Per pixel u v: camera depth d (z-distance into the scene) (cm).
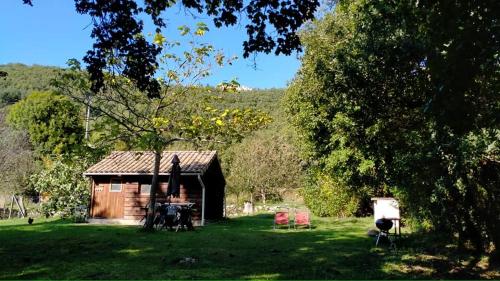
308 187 2923
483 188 968
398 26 802
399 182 1163
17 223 2083
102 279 753
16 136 4131
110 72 904
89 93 1513
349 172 2025
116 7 768
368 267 882
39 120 4600
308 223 1791
